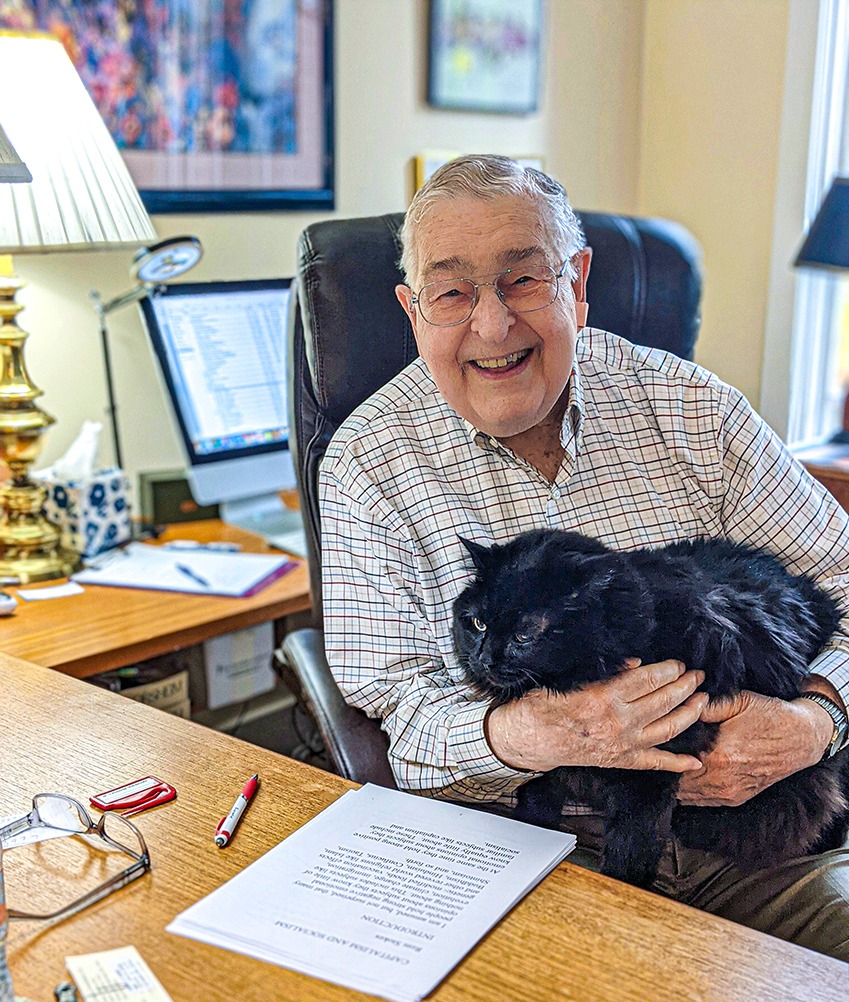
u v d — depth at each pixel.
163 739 1.11
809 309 2.71
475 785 1.19
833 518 1.38
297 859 0.90
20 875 0.88
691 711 1.10
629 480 1.34
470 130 2.56
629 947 0.79
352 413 1.37
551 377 1.25
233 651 1.90
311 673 1.39
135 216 1.63
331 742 1.27
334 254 1.42
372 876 0.88
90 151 1.59
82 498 1.81
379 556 1.28
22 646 1.49
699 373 1.38
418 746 1.19
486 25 2.49
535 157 2.67
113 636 1.52
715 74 2.68
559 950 0.79
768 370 2.69
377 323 1.43
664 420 1.37
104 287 2.04
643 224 1.66
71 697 1.21
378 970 0.76
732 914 1.13
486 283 1.20
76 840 0.93
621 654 1.08
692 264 1.67
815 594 1.30
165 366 1.94
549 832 0.96
